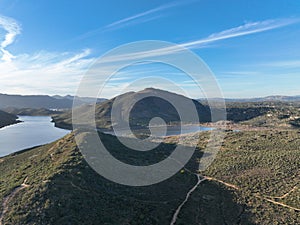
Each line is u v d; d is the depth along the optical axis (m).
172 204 51.12
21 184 46.56
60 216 38.12
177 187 58.06
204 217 49.94
